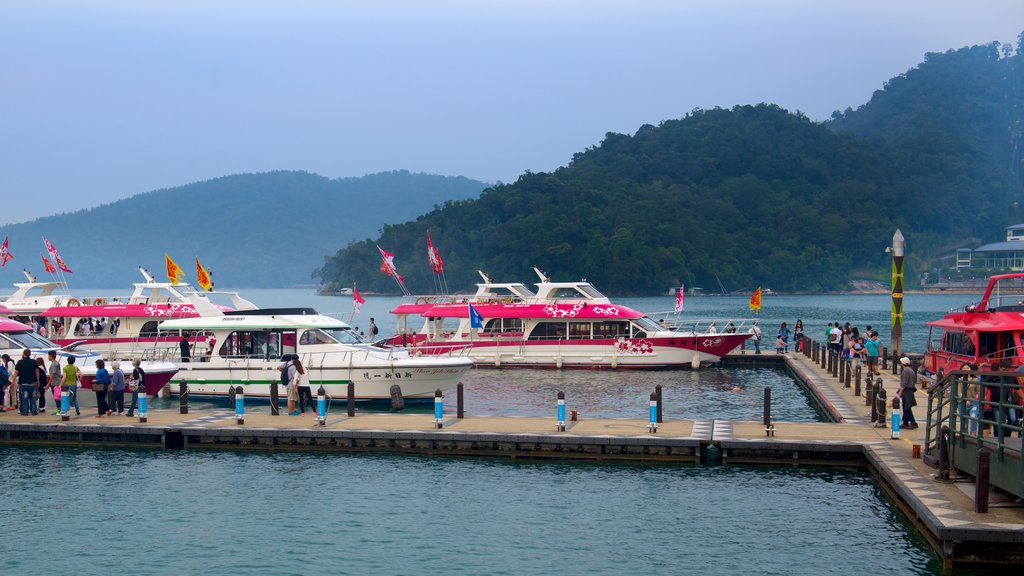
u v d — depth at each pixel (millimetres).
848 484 26781
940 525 19156
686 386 49312
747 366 61031
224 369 41531
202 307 49781
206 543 22781
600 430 31094
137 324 55094
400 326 64062
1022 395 21859
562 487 26922
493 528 23547
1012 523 19281
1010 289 52406
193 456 31062
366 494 26531
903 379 30672
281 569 21062
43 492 27062
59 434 32781
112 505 25797
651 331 57188
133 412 35375
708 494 26031
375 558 21672
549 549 22094
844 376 44625
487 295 60625
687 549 21922
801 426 31594
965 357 36875
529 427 31828
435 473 28562
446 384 40812
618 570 20750
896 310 51875
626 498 25797
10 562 21672
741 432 30500
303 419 34156
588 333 57250
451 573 20719
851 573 20250
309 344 41031
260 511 25141
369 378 40094
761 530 23078
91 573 21000
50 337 55000
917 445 25922
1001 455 19891
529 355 57406
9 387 37469
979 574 19391
